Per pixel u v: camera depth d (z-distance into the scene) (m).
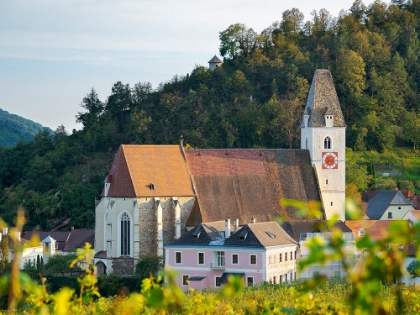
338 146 161.25
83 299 32.53
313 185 160.38
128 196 147.12
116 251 147.12
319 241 18.11
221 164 158.12
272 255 132.50
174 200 149.88
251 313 38.38
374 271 17.62
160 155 154.12
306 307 36.25
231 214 153.25
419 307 41.03
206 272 134.50
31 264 155.50
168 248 137.88
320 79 163.50
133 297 30.92
